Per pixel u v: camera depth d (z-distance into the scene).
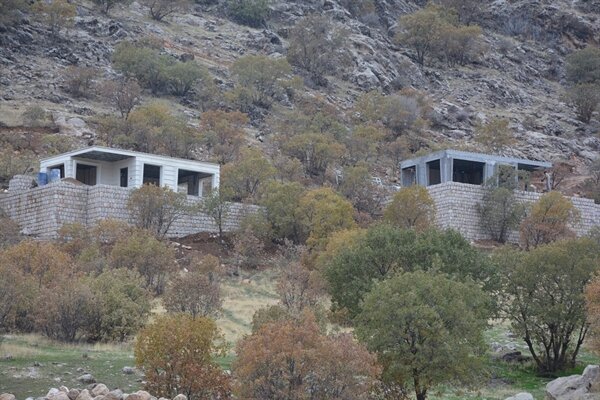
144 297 61.19
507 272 61.09
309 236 93.44
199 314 62.69
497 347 63.09
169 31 178.88
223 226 94.56
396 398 45.00
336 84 175.12
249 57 158.62
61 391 38.66
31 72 138.88
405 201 95.69
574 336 64.75
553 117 186.50
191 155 121.06
